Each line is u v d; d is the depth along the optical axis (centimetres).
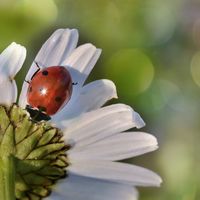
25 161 15
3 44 29
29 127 15
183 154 29
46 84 15
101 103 16
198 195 24
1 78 15
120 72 30
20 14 30
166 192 26
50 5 31
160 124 31
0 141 15
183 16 36
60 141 16
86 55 16
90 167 16
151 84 32
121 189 16
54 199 16
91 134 16
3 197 15
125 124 16
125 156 16
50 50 16
